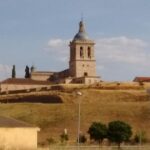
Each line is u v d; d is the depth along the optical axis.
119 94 193.12
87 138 124.31
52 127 149.00
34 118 158.50
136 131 145.62
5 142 67.62
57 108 164.88
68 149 72.88
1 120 70.88
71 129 145.62
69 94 193.88
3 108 170.75
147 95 189.75
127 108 165.38
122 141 105.88
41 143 100.38
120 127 105.69
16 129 68.75
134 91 196.50
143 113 160.50
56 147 75.50
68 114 159.12
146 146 87.00
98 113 161.12
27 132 69.69
